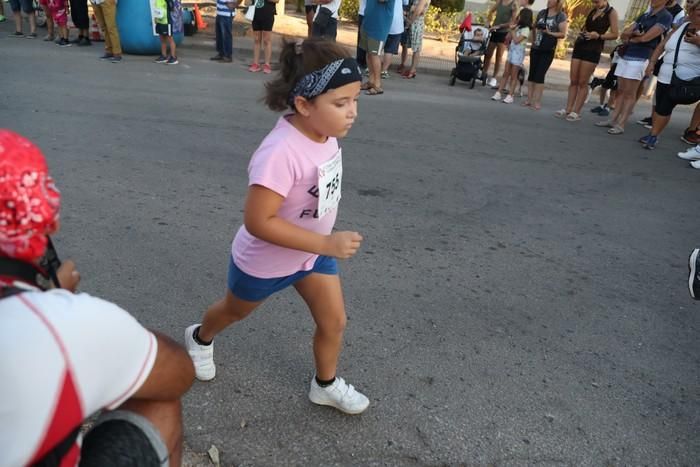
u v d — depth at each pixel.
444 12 16.64
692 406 2.81
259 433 2.39
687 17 6.82
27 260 1.08
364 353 2.95
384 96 8.91
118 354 1.12
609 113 9.30
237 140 6.09
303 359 2.85
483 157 6.43
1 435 0.97
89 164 5.06
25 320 0.99
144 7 9.92
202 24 12.46
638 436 2.58
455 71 10.30
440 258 4.04
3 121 5.97
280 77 1.91
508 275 3.90
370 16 8.50
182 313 3.14
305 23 14.10
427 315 3.34
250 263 2.12
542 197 5.42
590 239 4.61
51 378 0.99
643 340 3.32
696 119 7.82
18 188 1.01
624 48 7.84
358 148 6.25
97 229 3.95
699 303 3.79
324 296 2.24
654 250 4.52
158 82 8.38
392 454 2.36
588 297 3.73
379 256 3.97
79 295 1.12
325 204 2.03
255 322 3.09
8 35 11.04
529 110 9.12
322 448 2.35
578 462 2.41
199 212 4.35
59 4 10.19
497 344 3.14
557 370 2.98
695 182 6.30
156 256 3.68
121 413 1.31
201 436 2.34
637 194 5.76
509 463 2.38
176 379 1.33
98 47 10.67
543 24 8.78
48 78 7.97
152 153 5.48
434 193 5.23
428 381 2.79
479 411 2.64
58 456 1.06
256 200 1.88
